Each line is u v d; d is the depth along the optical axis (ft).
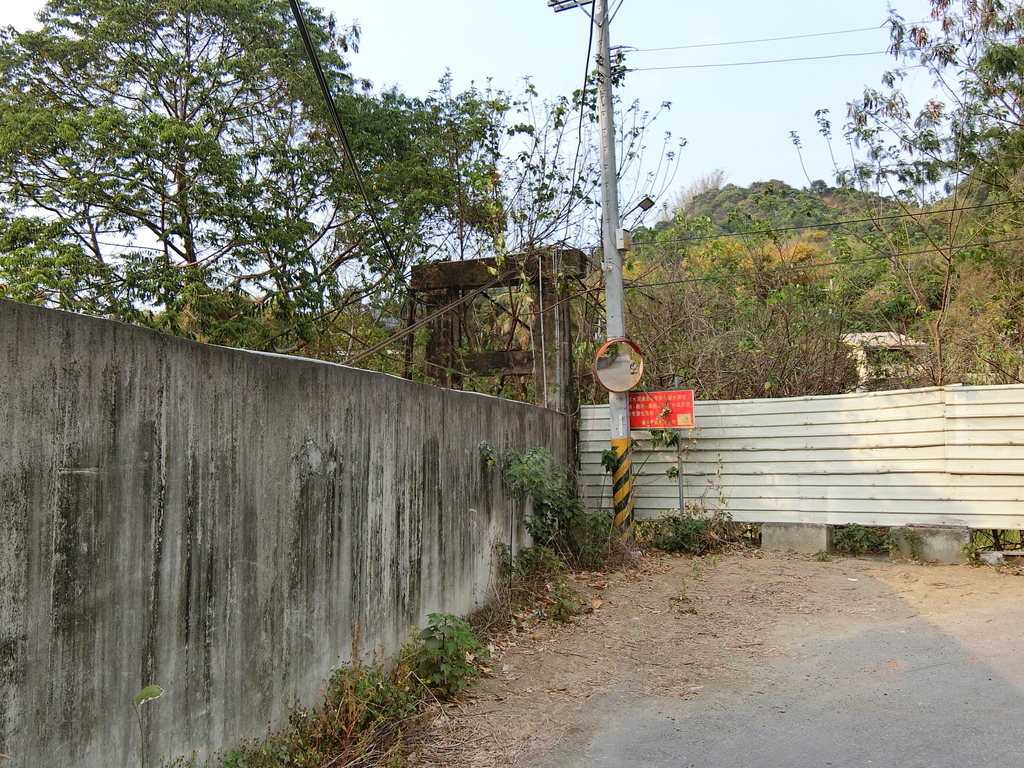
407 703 14.78
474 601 21.80
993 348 37.24
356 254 47.50
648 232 42.32
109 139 39.27
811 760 12.75
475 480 22.33
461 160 49.42
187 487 10.63
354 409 15.39
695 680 17.04
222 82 46.96
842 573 27.53
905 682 16.22
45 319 8.43
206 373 11.09
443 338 38.58
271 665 12.47
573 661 18.52
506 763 13.11
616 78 34.27
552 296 36.60
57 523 8.52
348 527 15.02
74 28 46.01
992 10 38.32
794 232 68.03
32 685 8.15
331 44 49.90
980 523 28.53
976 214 41.57
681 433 34.27
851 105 40.78
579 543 28.81
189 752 10.54
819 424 31.91
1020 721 13.79
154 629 9.95
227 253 42.86
